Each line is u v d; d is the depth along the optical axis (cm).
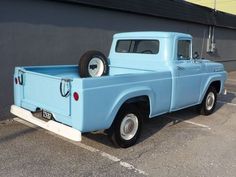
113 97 474
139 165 473
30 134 591
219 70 781
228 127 684
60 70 626
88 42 865
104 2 873
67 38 805
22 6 697
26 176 429
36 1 722
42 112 505
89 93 438
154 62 635
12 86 702
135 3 994
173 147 550
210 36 1554
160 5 1129
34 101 516
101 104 457
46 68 600
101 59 661
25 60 720
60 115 465
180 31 1309
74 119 443
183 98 643
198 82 691
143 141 575
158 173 450
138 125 546
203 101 751
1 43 673
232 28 1750
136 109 536
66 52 808
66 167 458
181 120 723
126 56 694
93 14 868
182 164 482
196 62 690
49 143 547
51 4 754
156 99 562
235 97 1042
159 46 628
